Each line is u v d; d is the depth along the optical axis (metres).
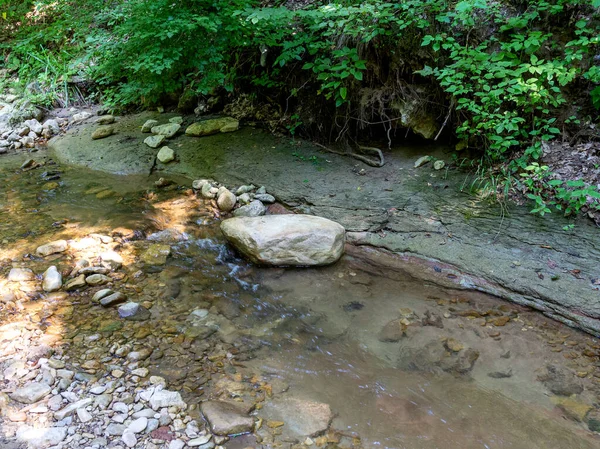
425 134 4.95
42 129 6.73
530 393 2.63
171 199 4.85
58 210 4.62
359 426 2.42
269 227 3.87
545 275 3.42
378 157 5.06
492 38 4.38
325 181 4.83
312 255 3.76
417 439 2.36
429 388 2.68
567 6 4.19
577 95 4.24
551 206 3.94
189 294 3.47
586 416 2.48
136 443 2.23
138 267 3.76
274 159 5.30
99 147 5.98
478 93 4.17
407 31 4.73
